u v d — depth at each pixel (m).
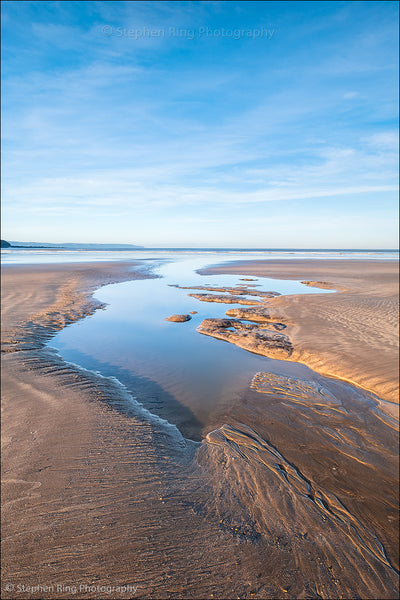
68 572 2.78
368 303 14.97
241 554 2.99
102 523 3.26
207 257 68.00
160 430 5.23
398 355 8.27
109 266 38.09
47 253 78.75
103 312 14.52
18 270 29.97
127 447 4.61
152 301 17.25
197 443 5.01
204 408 6.15
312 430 5.40
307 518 3.52
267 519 3.46
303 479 4.21
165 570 2.80
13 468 4.07
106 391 6.58
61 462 4.21
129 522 3.28
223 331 11.06
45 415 5.43
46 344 9.81
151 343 10.16
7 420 5.25
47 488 3.74
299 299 16.28
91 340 10.41
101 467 4.14
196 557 2.93
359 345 9.10
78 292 18.97
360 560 3.09
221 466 4.34
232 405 6.26
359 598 2.73
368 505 3.84
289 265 42.69
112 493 3.69
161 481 3.94
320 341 9.57
